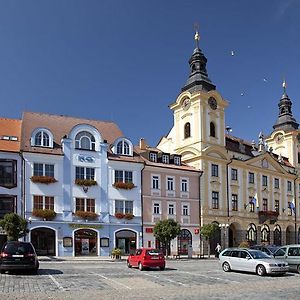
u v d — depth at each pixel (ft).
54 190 161.79
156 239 175.01
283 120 274.36
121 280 79.00
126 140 180.86
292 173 251.39
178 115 219.41
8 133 172.45
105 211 169.68
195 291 63.87
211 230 183.73
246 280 80.74
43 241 158.10
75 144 168.96
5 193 154.20
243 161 218.38
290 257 97.60
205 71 222.07
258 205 225.56
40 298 54.85
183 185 192.75
